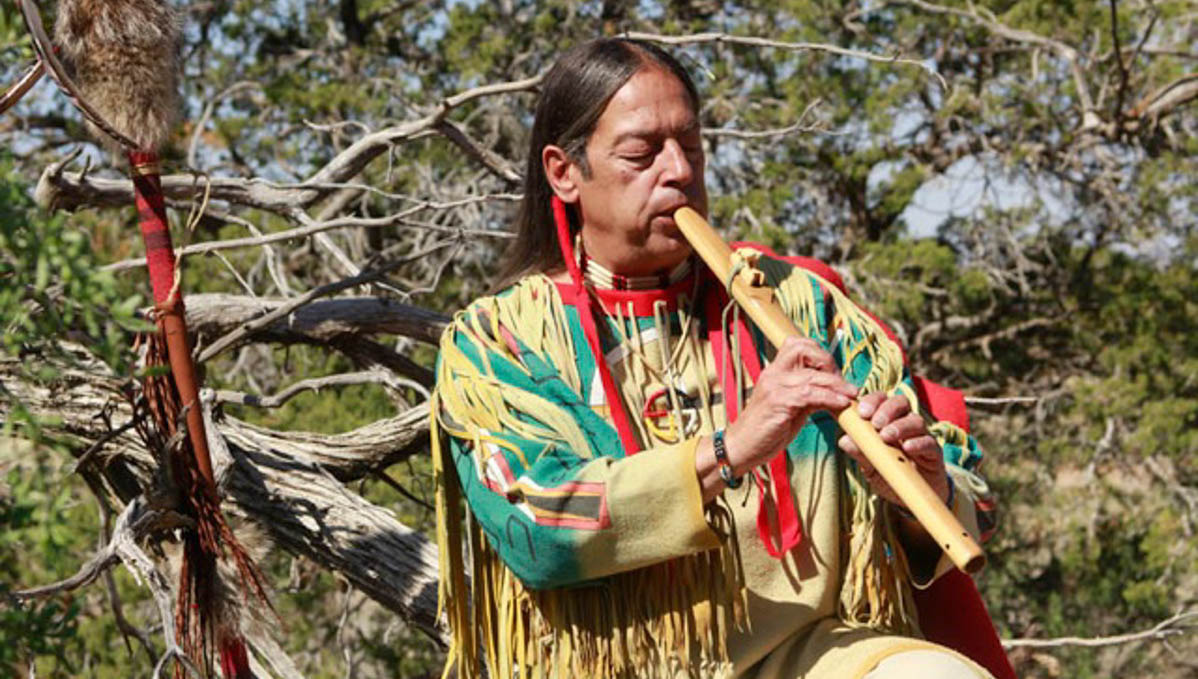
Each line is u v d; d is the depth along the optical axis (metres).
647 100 2.92
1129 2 13.46
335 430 9.93
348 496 4.95
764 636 2.84
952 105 12.95
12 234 2.44
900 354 3.08
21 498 2.48
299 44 13.70
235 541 3.79
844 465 2.94
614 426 2.89
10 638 2.58
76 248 2.44
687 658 2.80
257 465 5.00
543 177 3.11
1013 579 13.43
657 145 2.93
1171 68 13.37
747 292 2.87
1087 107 13.01
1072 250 13.81
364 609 11.07
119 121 3.55
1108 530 13.40
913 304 12.40
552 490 2.73
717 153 13.02
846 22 12.87
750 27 13.07
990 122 13.20
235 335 5.79
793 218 13.49
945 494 2.73
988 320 13.98
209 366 10.16
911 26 13.15
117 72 3.53
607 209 2.96
